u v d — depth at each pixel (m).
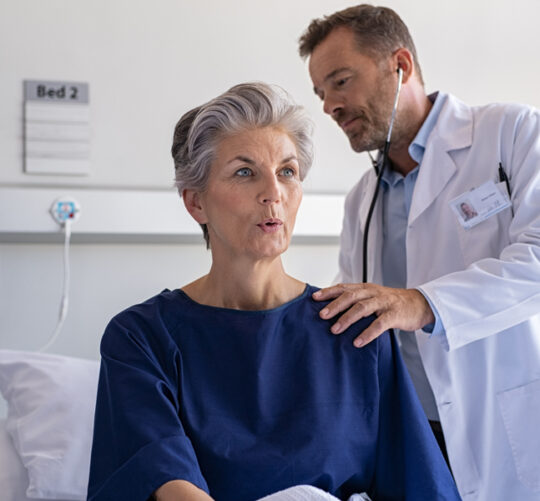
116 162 2.27
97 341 2.27
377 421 1.17
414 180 1.75
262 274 1.19
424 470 1.14
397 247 1.78
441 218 1.66
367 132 1.70
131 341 1.14
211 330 1.16
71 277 2.26
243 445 1.08
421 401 1.68
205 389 1.12
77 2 2.23
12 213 2.12
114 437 1.06
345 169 2.47
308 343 1.18
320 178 2.45
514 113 1.63
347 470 1.12
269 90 1.16
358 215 1.92
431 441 1.17
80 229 2.16
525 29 2.62
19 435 1.65
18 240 2.22
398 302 1.32
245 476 1.07
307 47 1.77
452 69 2.56
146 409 1.05
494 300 1.43
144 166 2.29
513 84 2.62
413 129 1.73
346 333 1.21
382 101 1.67
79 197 2.17
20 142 2.20
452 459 1.55
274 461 1.07
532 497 1.54
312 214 2.36
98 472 1.07
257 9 2.38
